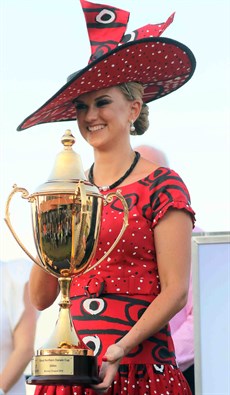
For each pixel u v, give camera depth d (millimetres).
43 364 5094
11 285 6883
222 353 5859
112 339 5406
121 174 5668
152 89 6043
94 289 5477
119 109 5680
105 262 5500
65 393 5445
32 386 7363
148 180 5609
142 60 5645
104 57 5480
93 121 5656
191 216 5566
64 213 5320
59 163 5465
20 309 6859
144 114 5965
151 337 5477
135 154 5738
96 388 5117
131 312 5438
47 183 5395
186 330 7625
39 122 6055
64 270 5332
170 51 5668
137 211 5531
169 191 5551
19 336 6836
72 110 5977
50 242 5328
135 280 5477
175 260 5469
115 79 5629
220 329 5871
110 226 5500
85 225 5320
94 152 5766
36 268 5734
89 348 5277
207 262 5910
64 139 5523
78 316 5488
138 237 5500
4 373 6801
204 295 5902
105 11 5902
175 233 5492
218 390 5855
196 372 5871
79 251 5320
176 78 5945
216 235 5906
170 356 5523
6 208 5434
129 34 5902
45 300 5785
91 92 5652
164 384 5438
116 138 5676
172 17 5934
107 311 5445
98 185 5699
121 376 5406
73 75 5785
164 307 5359
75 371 5074
